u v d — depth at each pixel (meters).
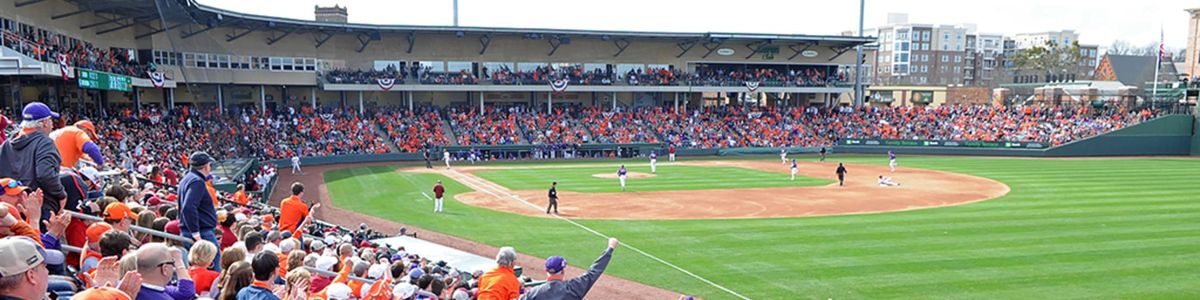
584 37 69.00
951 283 18.53
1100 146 65.69
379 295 8.74
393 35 65.25
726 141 67.94
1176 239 24.05
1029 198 35.00
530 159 61.06
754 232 25.72
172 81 50.88
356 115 62.56
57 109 38.94
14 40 25.75
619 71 72.38
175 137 44.47
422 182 42.25
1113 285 18.33
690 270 20.25
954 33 172.25
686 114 72.31
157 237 8.81
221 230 11.43
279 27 57.69
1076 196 35.69
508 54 69.00
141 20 49.12
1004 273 19.48
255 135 53.47
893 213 30.11
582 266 21.08
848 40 72.81
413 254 17.80
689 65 73.94
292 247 10.52
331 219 29.25
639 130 68.25
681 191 38.12
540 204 33.22
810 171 50.12
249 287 6.40
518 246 23.86
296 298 7.15
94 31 45.44
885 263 20.72
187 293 6.11
